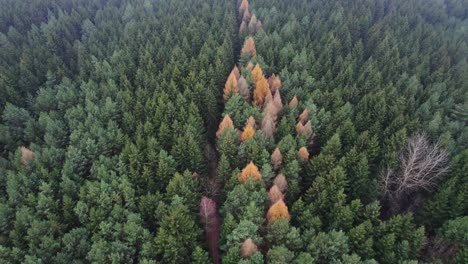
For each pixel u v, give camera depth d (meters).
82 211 50.00
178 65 83.19
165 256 44.50
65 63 95.38
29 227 49.59
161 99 68.62
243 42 100.94
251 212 46.69
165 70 81.94
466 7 135.88
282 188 54.50
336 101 71.12
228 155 60.22
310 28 106.12
